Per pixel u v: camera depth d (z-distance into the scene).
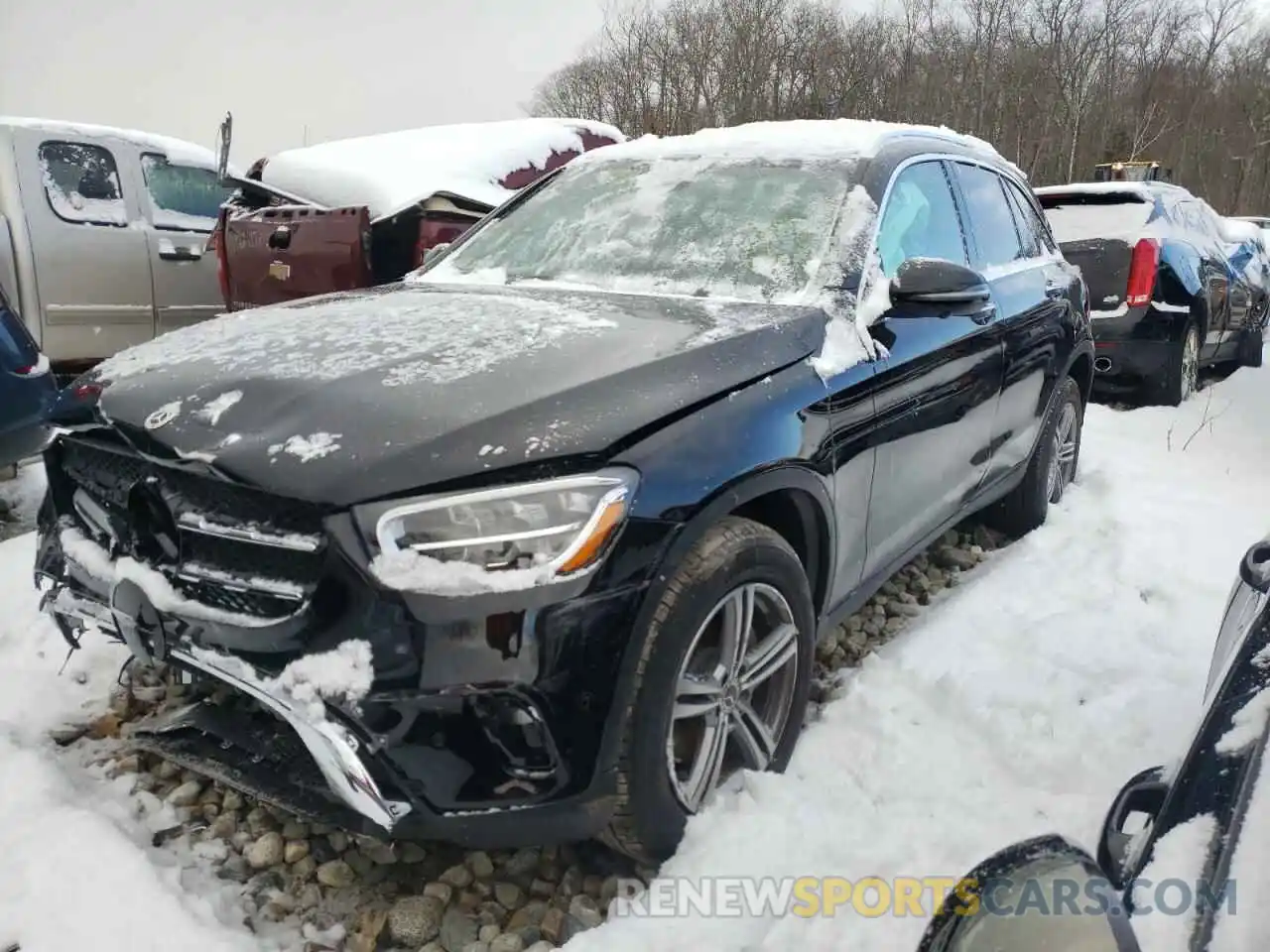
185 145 7.11
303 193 5.78
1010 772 2.59
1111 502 4.73
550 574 1.86
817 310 2.68
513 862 2.33
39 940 2.00
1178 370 6.85
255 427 2.03
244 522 2.00
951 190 3.65
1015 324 3.80
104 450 2.33
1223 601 3.63
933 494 3.29
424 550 1.84
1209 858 1.19
